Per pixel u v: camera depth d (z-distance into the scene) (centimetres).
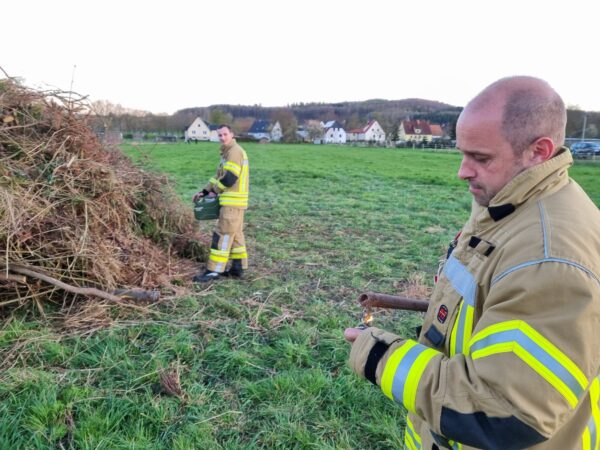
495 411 102
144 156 618
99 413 271
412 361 121
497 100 117
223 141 511
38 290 396
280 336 389
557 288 101
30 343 343
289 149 4344
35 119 457
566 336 99
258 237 748
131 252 488
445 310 133
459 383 109
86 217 427
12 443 247
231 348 367
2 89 452
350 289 521
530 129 114
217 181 512
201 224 824
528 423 98
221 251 515
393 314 453
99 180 462
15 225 371
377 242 751
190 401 291
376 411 290
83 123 495
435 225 912
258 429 274
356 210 1042
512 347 103
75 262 416
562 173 121
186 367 332
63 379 306
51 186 420
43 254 402
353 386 316
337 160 2914
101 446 249
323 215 968
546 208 115
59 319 388
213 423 276
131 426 265
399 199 1259
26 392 286
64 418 268
